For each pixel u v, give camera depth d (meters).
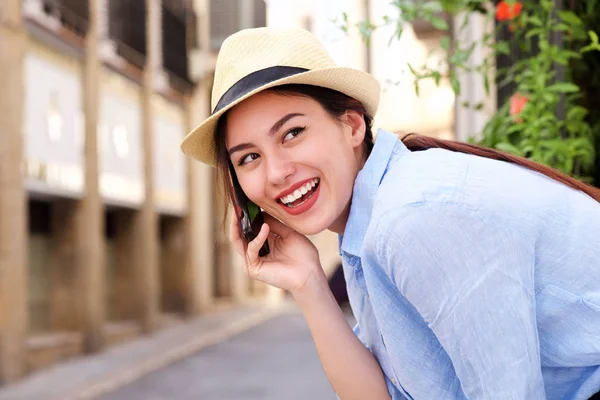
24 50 10.97
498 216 1.21
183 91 19.47
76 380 10.55
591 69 2.78
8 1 10.54
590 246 1.27
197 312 20.45
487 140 2.78
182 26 19.53
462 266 1.18
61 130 12.61
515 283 1.19
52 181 12.18
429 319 1.23
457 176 1.24
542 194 1.28
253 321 19.45
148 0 17.19
